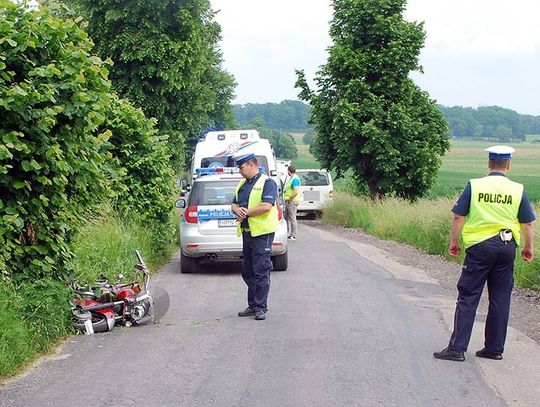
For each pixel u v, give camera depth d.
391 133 28.36
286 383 6.44
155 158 14.87
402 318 9.28
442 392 6.25
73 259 8.83
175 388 6.31
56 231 8.21
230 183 13.59
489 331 7.40
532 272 12.37
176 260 15.63
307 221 29.34
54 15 8.66
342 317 9.24
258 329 8.56
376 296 10.91
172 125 28.75
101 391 6.23
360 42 29.00
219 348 7.66
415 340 8.08
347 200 28.14
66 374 6.72
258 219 9.18
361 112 28.34
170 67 27.09
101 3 26.30
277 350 7.56
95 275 9.99
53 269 8.29
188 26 27.31
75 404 5.90
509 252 7.20
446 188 31.69
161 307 9.55
